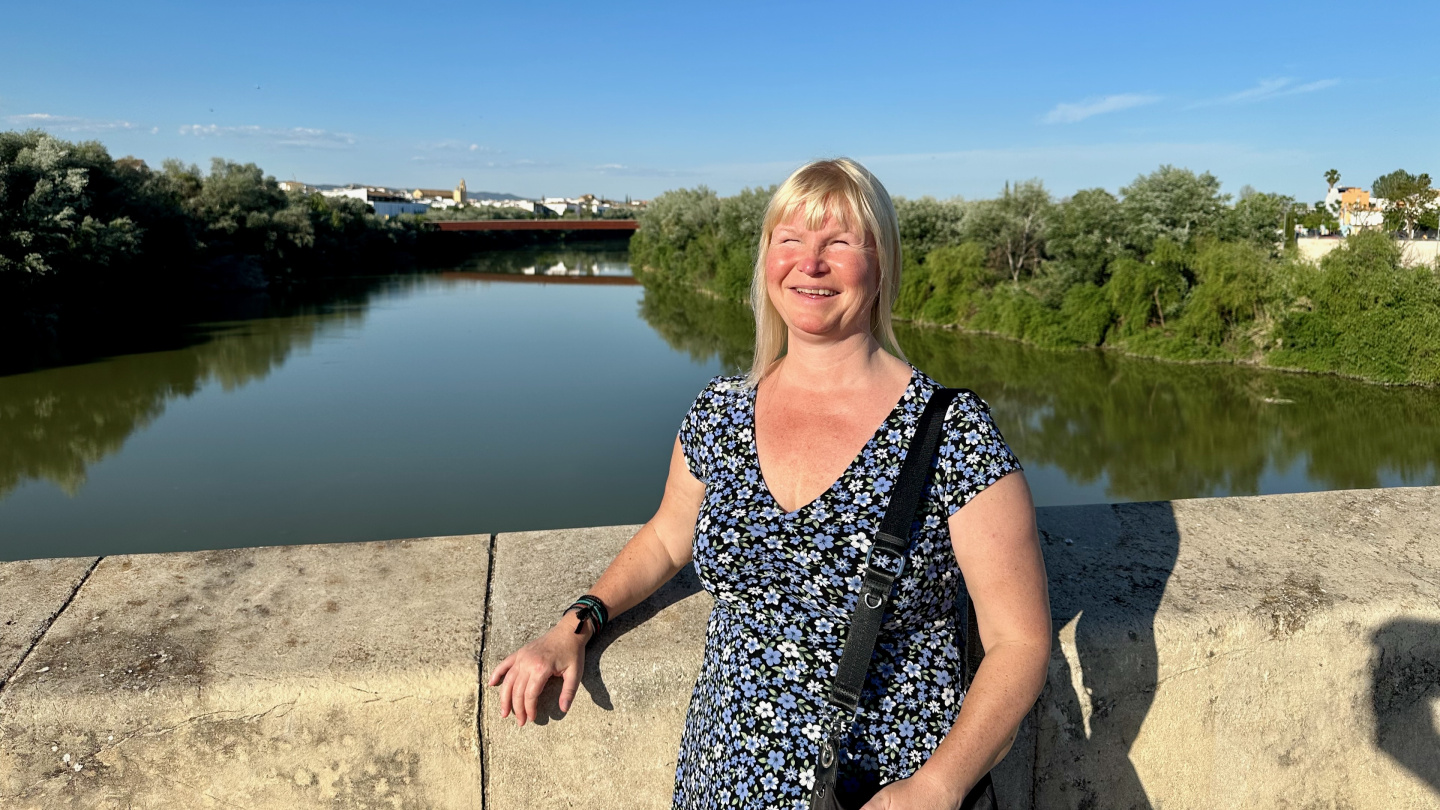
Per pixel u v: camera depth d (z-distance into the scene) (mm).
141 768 1395
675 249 61438
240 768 1420
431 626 1548
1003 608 1101
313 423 23688
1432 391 27875
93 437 22234
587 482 19094
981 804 1095
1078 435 24875
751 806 1141
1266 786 1669
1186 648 1574
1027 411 26969
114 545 15641
